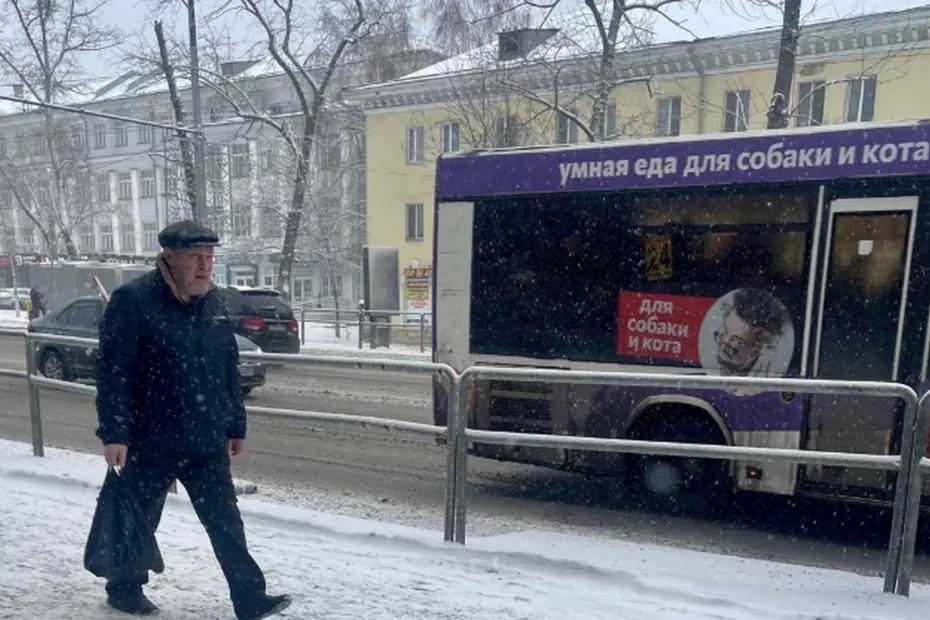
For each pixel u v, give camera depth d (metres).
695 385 4.46
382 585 4.22
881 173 5.50
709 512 6.40
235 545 3.66
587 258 6.67
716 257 6.12
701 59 24.81
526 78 21.02
